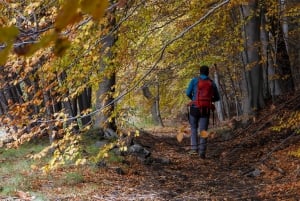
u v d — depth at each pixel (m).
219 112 25.73
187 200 7.33
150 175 8.95
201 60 16.25
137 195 7.34
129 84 5.90
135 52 6.09
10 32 1.10
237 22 16.58
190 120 11.08
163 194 7.59
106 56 6.00
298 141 11.05
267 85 18.55
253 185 8.26
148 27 6.50
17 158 9.42
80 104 12.59
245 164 10.07
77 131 6.14
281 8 17.14
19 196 6.46
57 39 1.22
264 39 17.88
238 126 14.84
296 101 14.28
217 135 15.07
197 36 11.48
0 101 9.70
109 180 8.05
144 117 25.88
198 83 10.59
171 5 7.55
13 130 7.02
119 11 5.48
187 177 9.08
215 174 9.38
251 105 16.16
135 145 10.53
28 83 7.39
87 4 1.14
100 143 10.26
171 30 11.42
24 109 5.75
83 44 4.98
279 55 18.73
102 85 10.32
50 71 5.34
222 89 25.83
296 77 20.39
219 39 16.52
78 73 5.60
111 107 6.31
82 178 7.78
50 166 5.75
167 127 24.89
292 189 7.52
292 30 17.17
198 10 8.11
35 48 1.21
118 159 9.45
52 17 4.56
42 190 7.05
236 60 20.67
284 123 11.50
